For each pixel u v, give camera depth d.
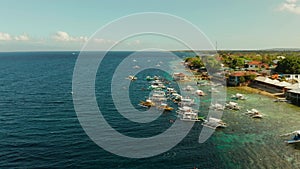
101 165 45.25
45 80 157.00
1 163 45.59
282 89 106.94
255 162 46.69
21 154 49.28
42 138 57.72
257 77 126.25
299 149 51.75
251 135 59.72
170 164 45.84
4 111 82.00
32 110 83.06
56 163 45.81
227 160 47.44
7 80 158.12
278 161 46.88
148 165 45.38
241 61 172.50
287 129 63.53
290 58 146.25
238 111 80.56
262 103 91.38
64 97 103.00
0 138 57.66
